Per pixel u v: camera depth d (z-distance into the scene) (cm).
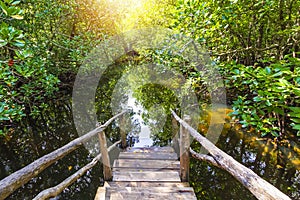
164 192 219
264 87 195
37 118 513
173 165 279
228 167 121
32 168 104
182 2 273
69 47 467
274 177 295
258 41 388
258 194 87
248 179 97
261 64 385
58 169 345
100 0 493
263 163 323
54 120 541
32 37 443
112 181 245
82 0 494
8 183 84
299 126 146
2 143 409
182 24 293
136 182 243
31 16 441
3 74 244
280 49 324
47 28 491
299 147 327
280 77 186
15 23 393
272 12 310
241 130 400
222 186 287
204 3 256
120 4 492
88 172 330
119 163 288
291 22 319
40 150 406
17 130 458
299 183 278
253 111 199
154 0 470
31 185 308
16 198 282
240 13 273
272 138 357
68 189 295
